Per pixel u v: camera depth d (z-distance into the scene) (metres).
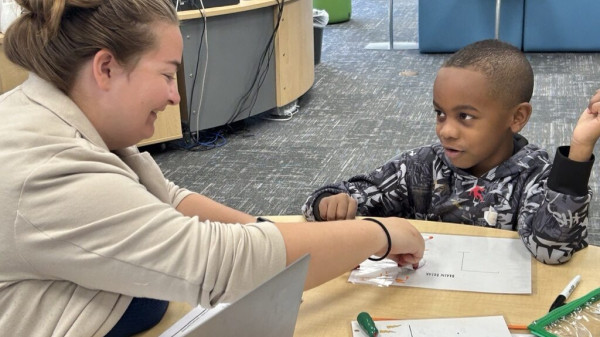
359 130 3.93
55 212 0.82
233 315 0.72
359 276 1.18
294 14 4.11
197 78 3.71
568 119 3.84
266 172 3.42
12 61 0.93
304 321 1.06
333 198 1.40
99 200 0.84
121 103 0.92
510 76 1.33
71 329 0.89
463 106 1.34
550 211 1.17
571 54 5.28
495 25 5.23
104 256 0.84
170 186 1.28
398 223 1.15
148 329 1.05
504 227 1.42
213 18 3.67
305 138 3.85
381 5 7.65
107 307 0.92
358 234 1.05
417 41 5.96
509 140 1.43
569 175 1.15
